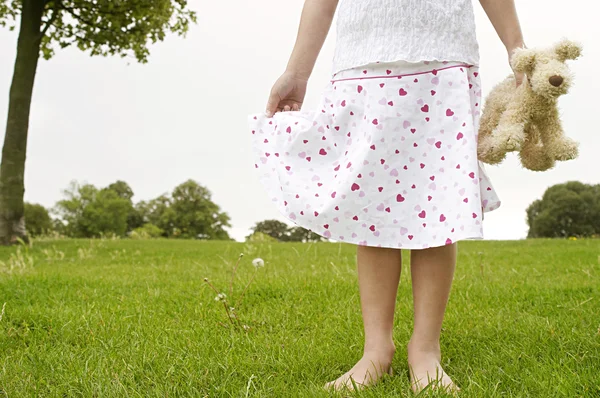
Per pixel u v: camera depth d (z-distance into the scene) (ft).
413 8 5.92
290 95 7.02
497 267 17.72
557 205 92.63
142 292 12.58
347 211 5.83
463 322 8.96
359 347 7.48
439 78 5.86
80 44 36.60
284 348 7.32
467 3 6.19
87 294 12.46
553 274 15.46
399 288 12.48
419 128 5.80
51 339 8.37
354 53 6.10
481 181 5.82
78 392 5.87
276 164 6.30
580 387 5.45
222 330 8.70
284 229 104.88
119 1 34.24
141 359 6.86
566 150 5.83
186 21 37.14
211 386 5.87
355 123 6.04
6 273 16.25
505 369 6.23
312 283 12.82
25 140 31.83
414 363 5.95
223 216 151.23
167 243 36.96
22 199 31.58
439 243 5.50
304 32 6.95
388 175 5.77
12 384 6.08
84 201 137.90
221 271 17.44
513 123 5.82
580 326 8.20
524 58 5.70
